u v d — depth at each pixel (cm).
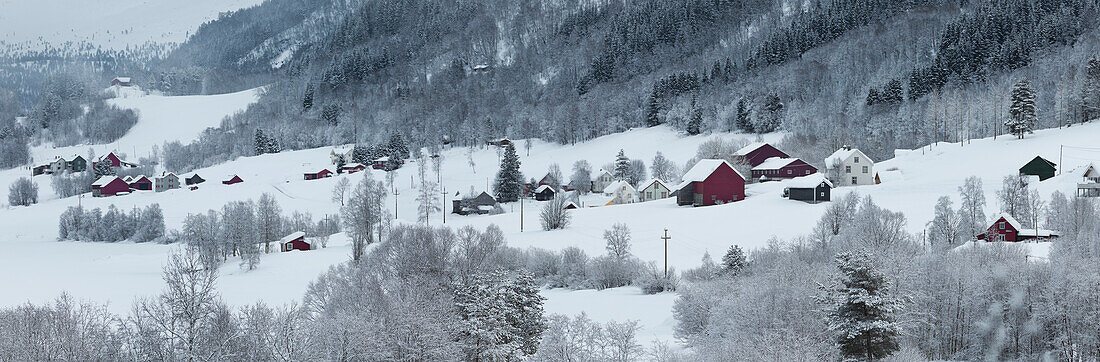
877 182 12388
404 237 6081
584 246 8512
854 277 3484
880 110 19750
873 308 3438
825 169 13950
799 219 9019
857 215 7131
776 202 10256
